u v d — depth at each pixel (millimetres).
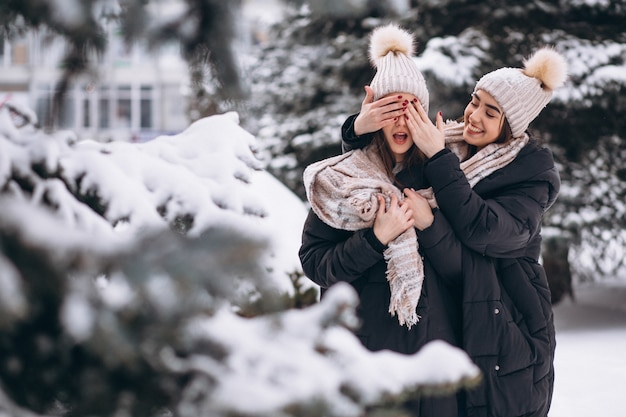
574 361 7227
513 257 2617
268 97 12125
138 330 1321
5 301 1119
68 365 1371
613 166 10414
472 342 2492
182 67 1885
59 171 1933
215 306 1433
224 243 1282
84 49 1665
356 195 2549
